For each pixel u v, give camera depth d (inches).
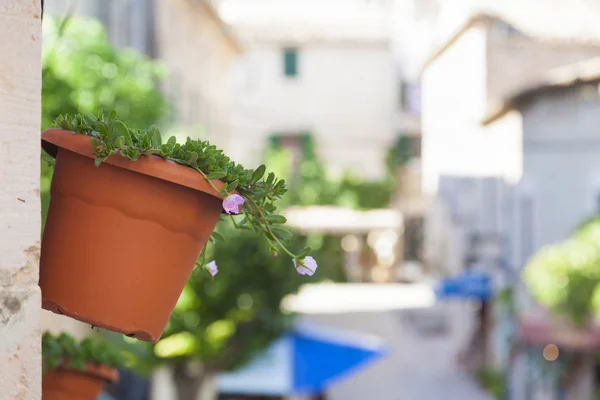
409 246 1628.9
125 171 64.7
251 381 445.4
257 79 1509.6
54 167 67.4
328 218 1220.5
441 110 1174.3
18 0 58.4
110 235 64.7
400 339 1057.5
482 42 920.3
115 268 64.8
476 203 937.5
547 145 669.9
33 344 58.7
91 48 279.3
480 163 908.0
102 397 289.9
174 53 676.7
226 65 1004.6
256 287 402.9
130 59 293.4
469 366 901.2
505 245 779.4
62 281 64.8
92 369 86.6
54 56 260.8
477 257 927.7
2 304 56.9
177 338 387.9
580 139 658.2
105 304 64.7
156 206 65.4
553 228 666.2
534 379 626.8
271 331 416.5
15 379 57.6
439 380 864.9
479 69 930.1
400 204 1550.2
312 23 1520.7
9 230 57.5
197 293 391.9
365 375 879.7
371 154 1526.8
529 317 510.3
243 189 69.9
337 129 1515.7
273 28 1504.7
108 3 513.0
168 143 67.4
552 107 669.9
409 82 1537.9
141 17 559.5
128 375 452.8
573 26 930.1
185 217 66.8
